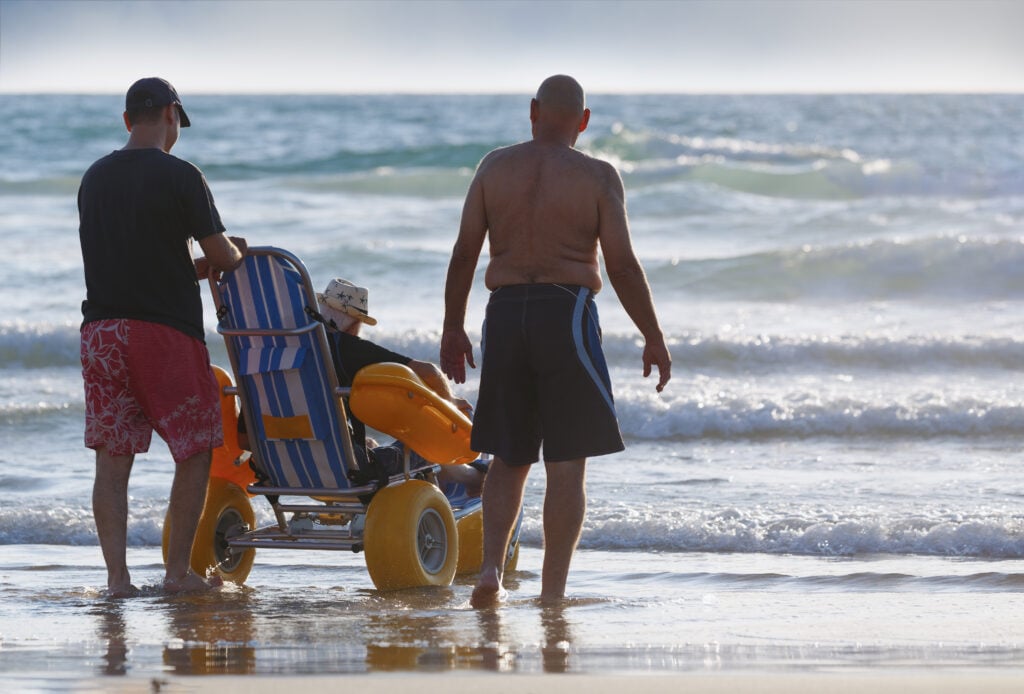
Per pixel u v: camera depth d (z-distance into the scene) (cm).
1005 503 2300
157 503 2420
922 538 2038
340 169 12988
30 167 13688
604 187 1527
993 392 3681
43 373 4222
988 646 1266
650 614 1501
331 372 1703
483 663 1176
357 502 1839
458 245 1591
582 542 2142
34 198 10094
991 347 4169
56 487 2675
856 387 3816
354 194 10488
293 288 1678
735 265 5981
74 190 10469
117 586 1683
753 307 5481
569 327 1522
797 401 3400
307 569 2017
